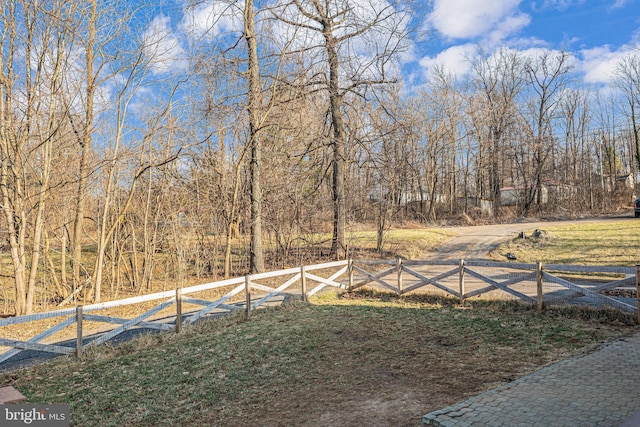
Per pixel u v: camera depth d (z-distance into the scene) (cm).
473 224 3566
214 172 1727
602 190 4509
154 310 910
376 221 2200
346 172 2072
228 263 1720
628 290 1049
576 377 554
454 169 4525
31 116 1163
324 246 2162
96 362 777
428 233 2686
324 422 494
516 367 622
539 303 941
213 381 661
